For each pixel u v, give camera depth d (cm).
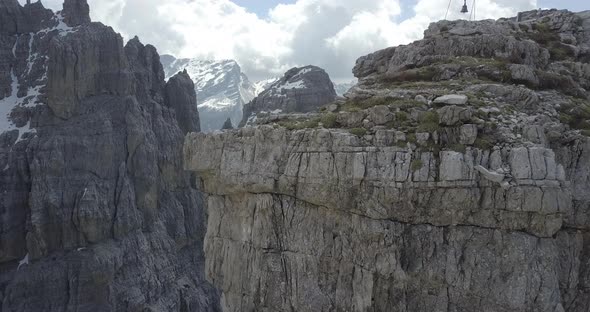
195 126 16875
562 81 2927
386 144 2211
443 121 2202
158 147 14188
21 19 14425
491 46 3167
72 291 10675
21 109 12538
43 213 11156
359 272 2261
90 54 12525
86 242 11350
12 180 11531
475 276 2062
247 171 2570
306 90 16488
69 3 14475
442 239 2134
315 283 2380
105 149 12100
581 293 2172
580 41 3625
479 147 2111
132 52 14725
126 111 12862
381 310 2223
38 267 10900
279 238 2502
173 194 14750
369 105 2581
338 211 2336
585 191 2223
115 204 12025
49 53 12219
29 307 10544
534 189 1969
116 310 10938
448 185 2062
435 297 2141
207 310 12988
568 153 2302
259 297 2525
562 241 2194
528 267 1986
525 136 2178
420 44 3338
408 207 2139
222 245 2812
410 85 2858
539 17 4156
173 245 13575
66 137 11881
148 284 11862
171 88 16438
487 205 2038
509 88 2584
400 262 2177
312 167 2330
